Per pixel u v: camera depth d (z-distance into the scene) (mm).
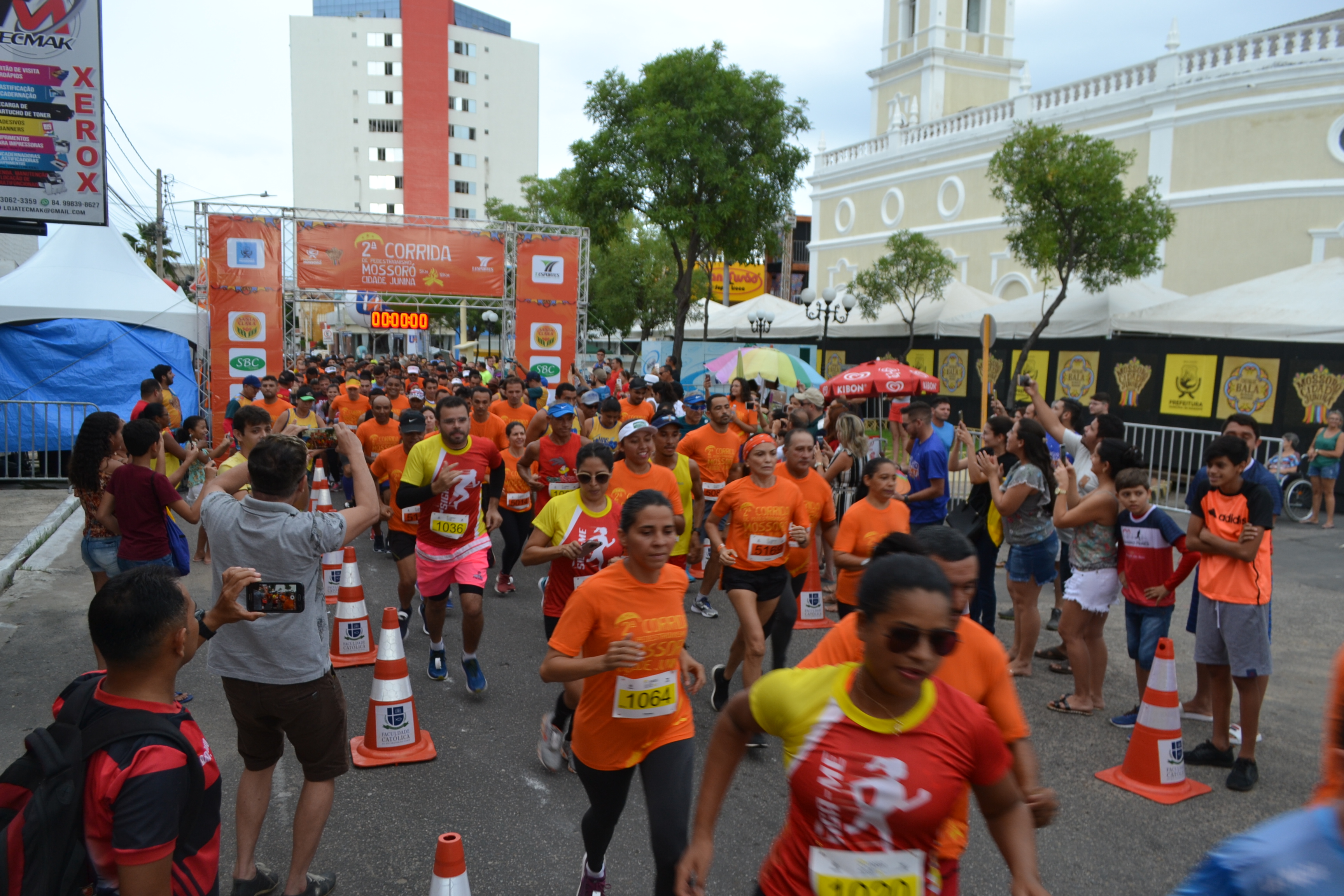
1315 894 1450
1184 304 16562
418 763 5008
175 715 2299
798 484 5750
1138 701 6094
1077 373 19312
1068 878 3955
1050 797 2512
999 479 6441
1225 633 4828
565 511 5043
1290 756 5266
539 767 5004
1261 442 15273
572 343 19094
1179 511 13023
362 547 10812
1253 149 19547
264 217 17062
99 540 5961
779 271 51031
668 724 3451
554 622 5199
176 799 2133
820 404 11203
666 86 19250
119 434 6059
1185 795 4715
